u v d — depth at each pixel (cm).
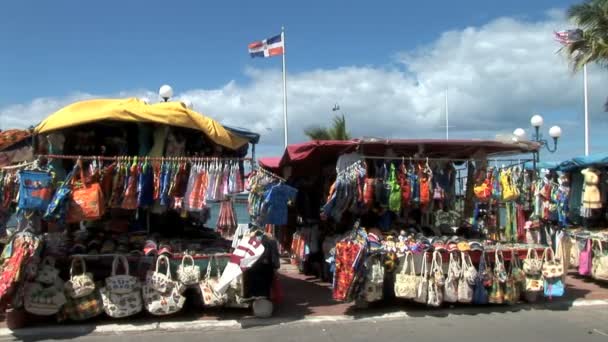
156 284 736
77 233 884
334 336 695
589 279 1115
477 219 1041
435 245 850
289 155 961
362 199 863
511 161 988
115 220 917
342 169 881
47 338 680
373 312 815
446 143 889
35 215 724
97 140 863
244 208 968
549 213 1200
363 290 805
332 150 927
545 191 1202
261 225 810
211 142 923
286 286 1066
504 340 672
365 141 870
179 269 757
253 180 810
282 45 2225
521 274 862
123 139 862
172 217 1005
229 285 769
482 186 950
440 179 952
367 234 845
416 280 810
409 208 971
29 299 686
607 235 1033
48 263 720
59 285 708
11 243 713
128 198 770
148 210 877
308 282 1120
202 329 725
